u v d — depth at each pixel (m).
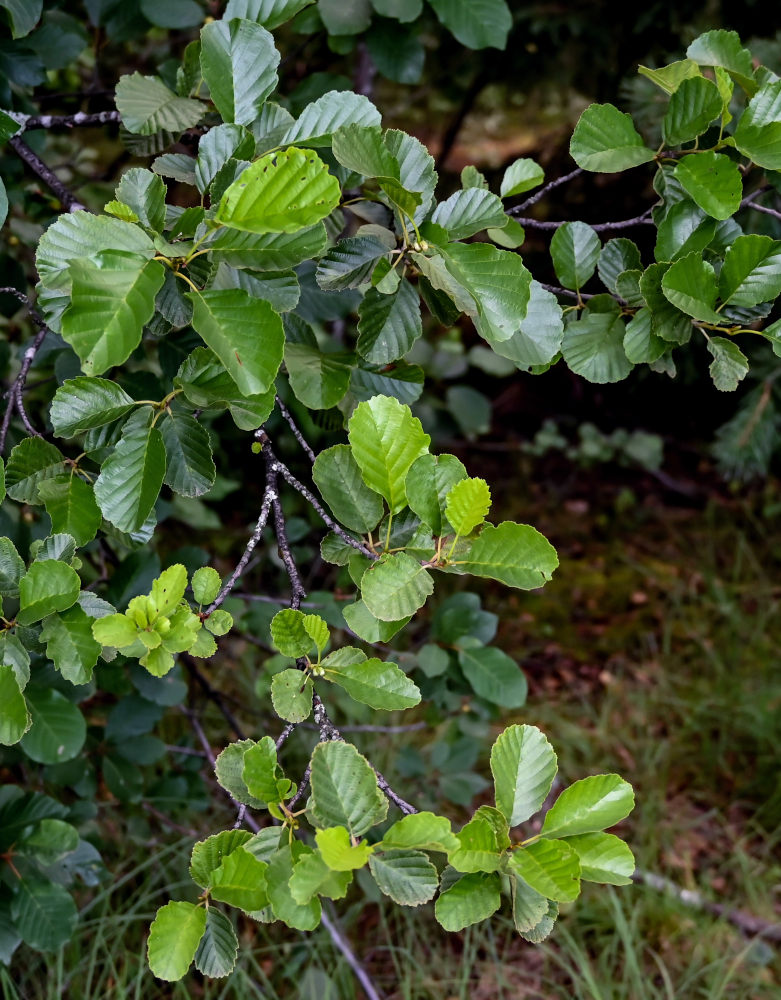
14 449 1.17
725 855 2.89
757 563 4.11
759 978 2.42
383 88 4.54
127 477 1.12
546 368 1.26
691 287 1.19
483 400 3.54
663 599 3.99
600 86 3.61
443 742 2.24
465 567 1.10
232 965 1.04
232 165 1.14
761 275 1.19
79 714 1.49
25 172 1.93
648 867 2.76
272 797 1.05
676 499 4.65
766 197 2.49
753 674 3.52
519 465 4.84
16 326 2.25
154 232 1.08
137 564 1.70
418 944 2.41
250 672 3.02
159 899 2.41
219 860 1.05
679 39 3.18
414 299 1.21
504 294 1.12
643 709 3.33
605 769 3.07
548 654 3.70
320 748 1.03
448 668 1.85
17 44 1.62
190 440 1.15
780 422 3.46
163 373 1.50
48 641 1.14
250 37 1.18
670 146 1.23
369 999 2.14
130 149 1.36
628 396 4.82
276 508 1.19
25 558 1.54
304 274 1.40
